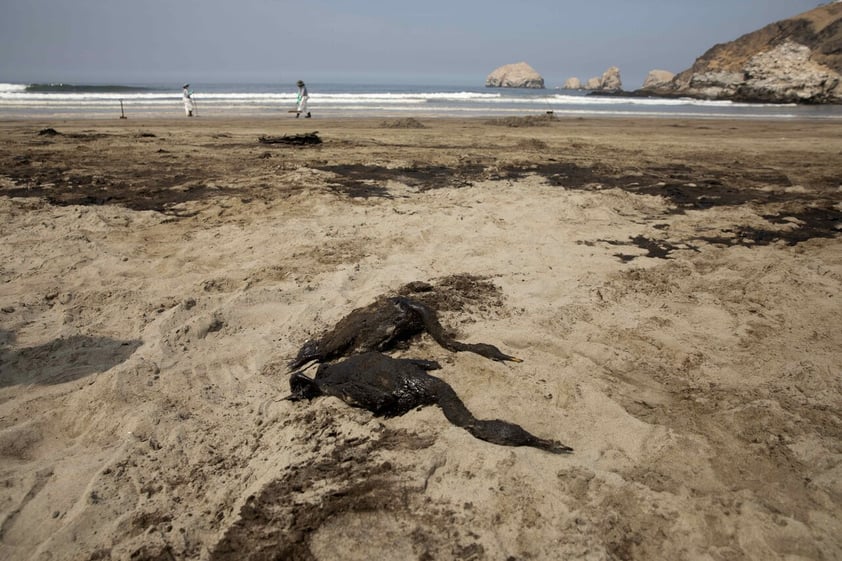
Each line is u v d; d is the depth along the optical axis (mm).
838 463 4020
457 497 3631
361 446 4145
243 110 34188
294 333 6117
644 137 23062
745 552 3270
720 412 4691
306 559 3193
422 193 12039
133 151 16266
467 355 5430
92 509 3627
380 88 108562
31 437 4406
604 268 8078
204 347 5805
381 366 4832
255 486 3781
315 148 17672
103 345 5723
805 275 7691
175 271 7625
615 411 4629
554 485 3719
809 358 5605
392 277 7488
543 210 10781
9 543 3416
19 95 42469
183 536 3426
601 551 3219
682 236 9641
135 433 4414
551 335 5980
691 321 6484
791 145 20906
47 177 12672
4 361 5371
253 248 8523
